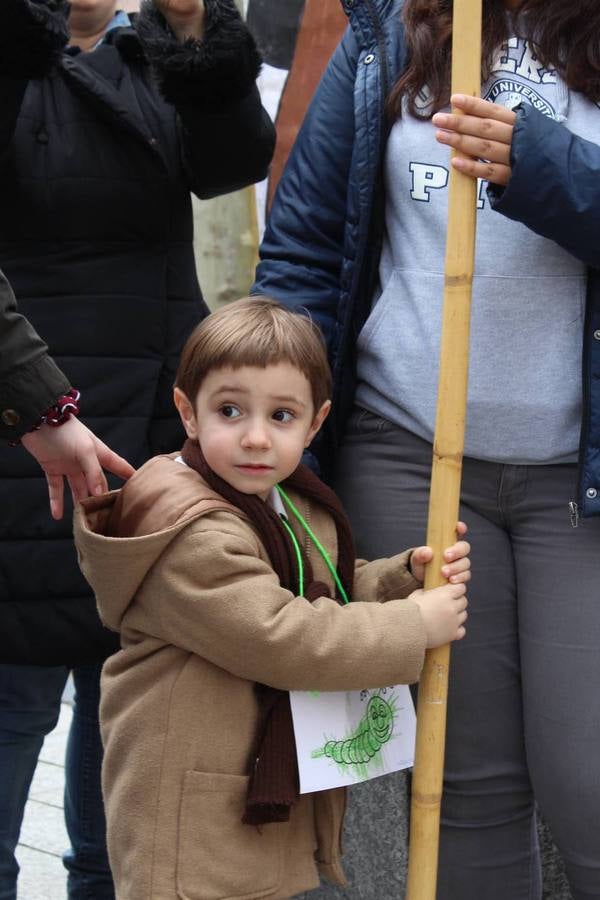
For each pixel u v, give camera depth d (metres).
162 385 5.62
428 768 4.24
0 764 5.72
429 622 4.14
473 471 4.70
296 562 4.20
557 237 4.26
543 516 4.66
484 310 4.55
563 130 4.26
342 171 4.96
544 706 4.62
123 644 4.30
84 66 5.46
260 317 4.18
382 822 5.73
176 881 3.99
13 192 5.33
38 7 5.00
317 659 3.96
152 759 4.05
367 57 4.76
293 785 4.05
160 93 5.36
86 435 4.47
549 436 4.58
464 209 4.17
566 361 4.55
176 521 4.01
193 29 5.39
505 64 4.57
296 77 7.79
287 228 5.09
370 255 4.82
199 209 8.23
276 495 4.36
